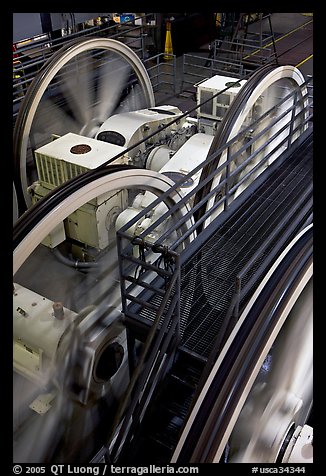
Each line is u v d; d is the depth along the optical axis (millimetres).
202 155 9047
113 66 12961
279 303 3906
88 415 5512
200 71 15711
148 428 4543
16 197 8656
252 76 7926
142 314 5113
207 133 10312
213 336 4938
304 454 4129
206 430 3346
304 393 4695
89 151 7746
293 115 7586
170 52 16547
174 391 4801
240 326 3807
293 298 3986
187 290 5398
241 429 4227
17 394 5535
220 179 7262
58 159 7578
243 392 3502
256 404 4312
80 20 11383
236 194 8156
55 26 10789
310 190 5660
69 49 9078
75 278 7746
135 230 7207
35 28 10320
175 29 16906
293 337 4543
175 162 8828
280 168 7496
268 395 4379
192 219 7090
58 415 5480
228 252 5855
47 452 5332
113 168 5859
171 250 4344
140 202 7590
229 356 3645
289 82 9141
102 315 5320
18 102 11094
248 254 5809
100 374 5371
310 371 4613
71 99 11852
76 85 12000
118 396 5781
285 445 4180
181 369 4879
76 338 5238
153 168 9719
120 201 7488
